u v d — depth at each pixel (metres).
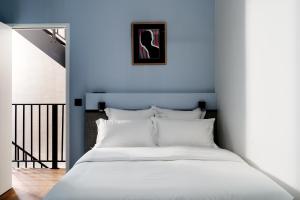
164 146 3.61
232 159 2.89
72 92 4.22
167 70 4.23
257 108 2.78
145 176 2.27
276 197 1.90
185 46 4.23
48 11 4.21
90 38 4.21
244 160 3.12
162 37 4.22
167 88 4.23
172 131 3.69
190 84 4.22
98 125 3.97
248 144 3.01
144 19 4.22
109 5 4.22
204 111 4.09
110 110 4.03
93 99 4.12
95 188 1.96
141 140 3.64
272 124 2.48
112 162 2.84
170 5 4.22
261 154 2.70
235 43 3.37
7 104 3.92
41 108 6.08
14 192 3.82
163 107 4.14
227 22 3.65
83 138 4.21
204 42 4.23
